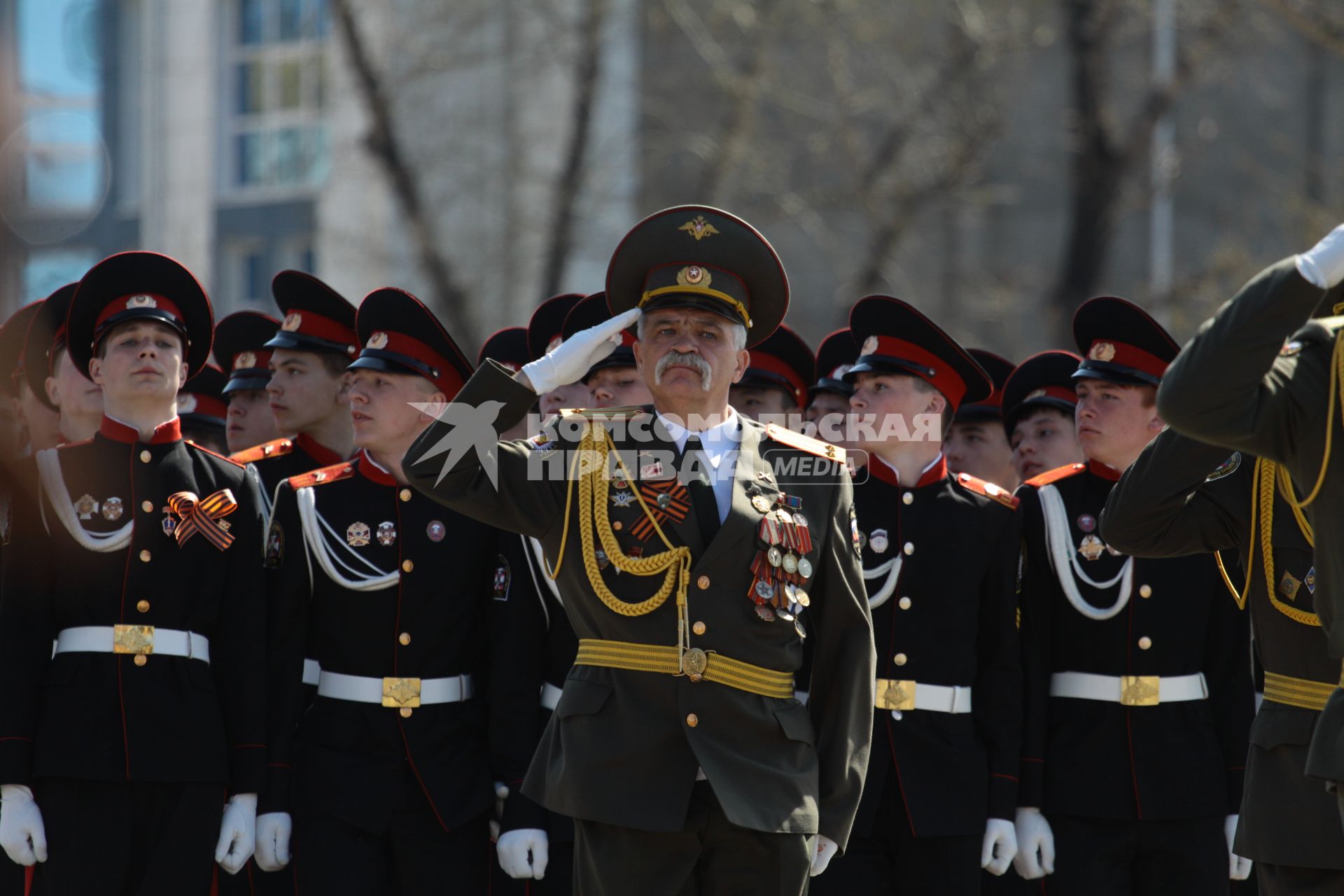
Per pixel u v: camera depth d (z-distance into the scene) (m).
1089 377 19.83
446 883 17.97
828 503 15.47
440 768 18.16
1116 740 18.88
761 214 66.94
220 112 66.75
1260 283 12.09
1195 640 19.22
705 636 14.42
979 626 19.09
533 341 22.69
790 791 14.19
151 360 17.53
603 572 14.80
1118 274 72.50
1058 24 69.06
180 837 16.69
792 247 73.62
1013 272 71.50
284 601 18.25
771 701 14.55
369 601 18.45
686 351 15.04
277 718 17.83
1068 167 69.56
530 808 17.83
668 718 14.30
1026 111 73.62
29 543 16.97
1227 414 12.28
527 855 17.67
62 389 20.42
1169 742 18.88
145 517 17.28
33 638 16.80
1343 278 12.04
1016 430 23.44
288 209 65.94
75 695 16.67
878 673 18.59
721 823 14.26
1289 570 14.58
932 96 65.19
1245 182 72.81
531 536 15.41
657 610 14.52
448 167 63.94
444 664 18.61
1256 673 20.91
